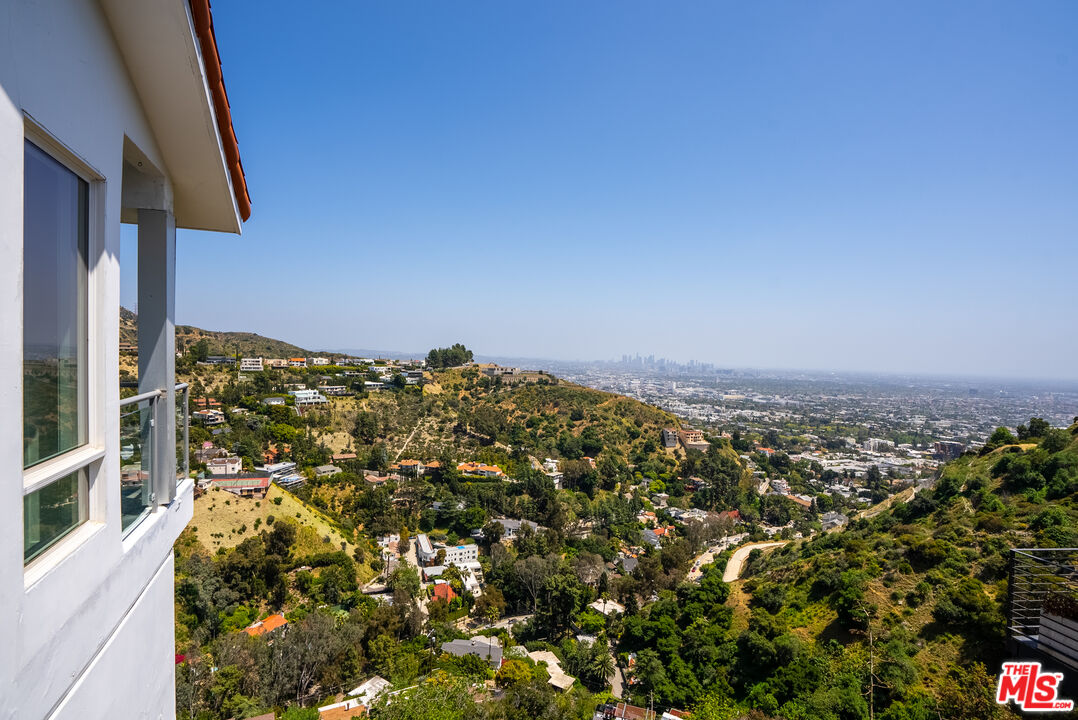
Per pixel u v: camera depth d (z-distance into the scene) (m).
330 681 30.78
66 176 2.96
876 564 30.34
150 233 4.75
